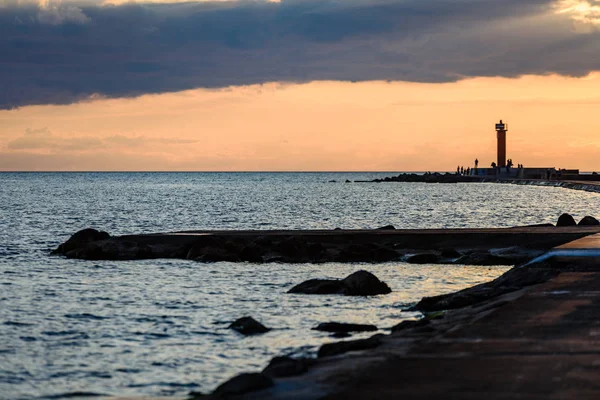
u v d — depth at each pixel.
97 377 19.55
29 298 32.28
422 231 52.44
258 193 174.25
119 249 47.91
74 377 19.55
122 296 33.00
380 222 84.31
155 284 36.72
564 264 31.38
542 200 127.19
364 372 14.36
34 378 19.44
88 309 29.64
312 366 16.42
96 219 91.25
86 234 52.53
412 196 149.25
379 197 147.00
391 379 13.72
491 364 14.60
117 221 88.25
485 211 101.62
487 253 44.97
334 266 43.84
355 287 33.09
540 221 84.62
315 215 96.69
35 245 58.22
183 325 26.36
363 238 51.00
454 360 15.04
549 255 32.22
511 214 95.81
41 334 24.78
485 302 25.98
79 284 36.66
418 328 21.11
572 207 108.88
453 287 35.94
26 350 22.53
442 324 22.33
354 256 45.66
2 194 167.50
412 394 12.73
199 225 82.38
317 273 40.91
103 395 17.92
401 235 50.59
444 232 50.75
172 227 80.44
